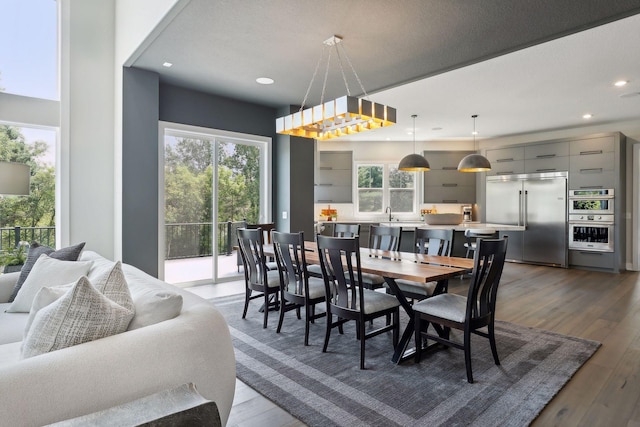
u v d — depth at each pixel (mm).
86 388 1173
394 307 2824
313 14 2812
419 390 2262
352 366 2602
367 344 3029
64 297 1324
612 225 6301
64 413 1119
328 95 4961
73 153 4117
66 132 4078
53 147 4117
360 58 3617
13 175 2992
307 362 2668
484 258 2387
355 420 1954
